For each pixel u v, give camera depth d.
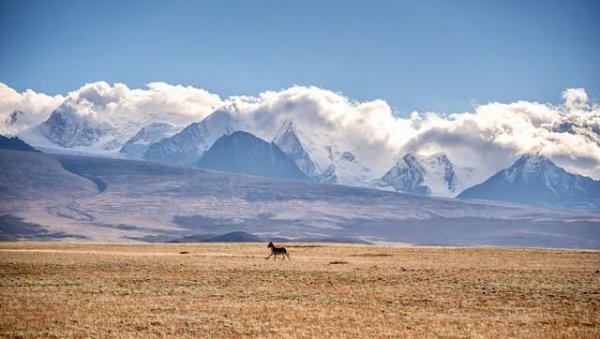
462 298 88.38
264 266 130.25
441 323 71.00
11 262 132.38
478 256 170.12
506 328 68.62
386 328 68.06
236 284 101.81
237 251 191.75
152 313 75.62
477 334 65.44
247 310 77.75
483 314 77.19
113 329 67.12
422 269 125.12
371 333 65.69
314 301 85.62
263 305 81.75
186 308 78.81
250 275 113.44
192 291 94.12
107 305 80.62
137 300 85.12
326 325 69.56
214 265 131.00
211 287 98.19
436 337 64.06
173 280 105.88
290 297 89.00
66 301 83.25
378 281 105.88
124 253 169.50
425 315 75.94
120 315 74.25
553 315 76.50
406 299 87.31
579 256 171.12
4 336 64.06
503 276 112.94
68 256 152.38
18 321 70.38
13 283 101.06
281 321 71.50
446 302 85.12
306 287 98.44
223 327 68.31
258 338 63.50
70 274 113.75
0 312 75.31
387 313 76.69
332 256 170.12
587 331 67.75
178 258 150.12
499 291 94.62
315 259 155.50
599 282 105.06
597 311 79.19
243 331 66.50
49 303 81.56
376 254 178.38
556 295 91.06
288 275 113.62
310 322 71.06
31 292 91.81
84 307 78.94
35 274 114.00
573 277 112.12
